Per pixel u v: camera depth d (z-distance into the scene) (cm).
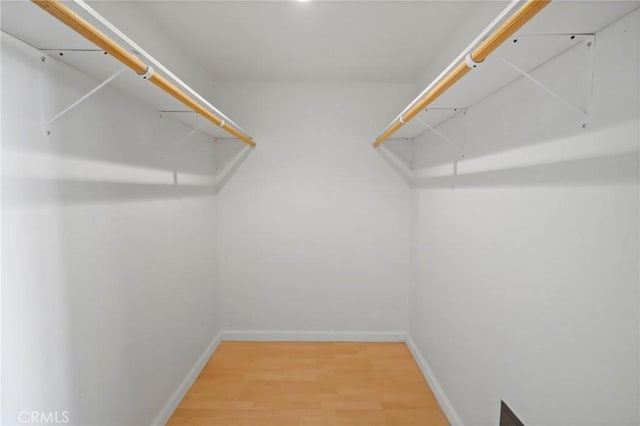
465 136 179
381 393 219
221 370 246
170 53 199
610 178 88
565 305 105
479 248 162
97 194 134
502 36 82
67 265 118
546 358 113
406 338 292
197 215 244
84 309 127
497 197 145
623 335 85
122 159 151
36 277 105
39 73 106
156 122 182
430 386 226
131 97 158
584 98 97
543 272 115
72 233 121
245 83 281
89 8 81
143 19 168
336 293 296
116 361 147
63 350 117
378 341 294
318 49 215
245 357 266
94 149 132
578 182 99
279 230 291
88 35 81
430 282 235
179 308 212
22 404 100
